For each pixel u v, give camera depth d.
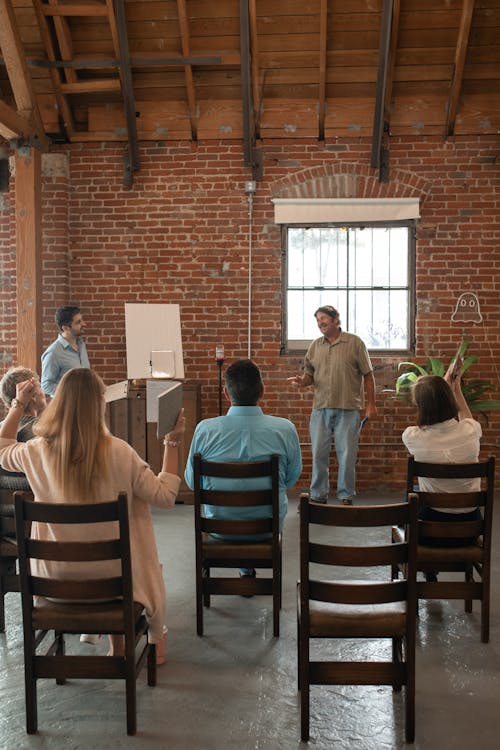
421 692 2.89
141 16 6.21
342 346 5.84
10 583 3.43
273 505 3.33
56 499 2.63
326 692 2.89
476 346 6.65
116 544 2.52
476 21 6.11
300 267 6.82
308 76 6.52
